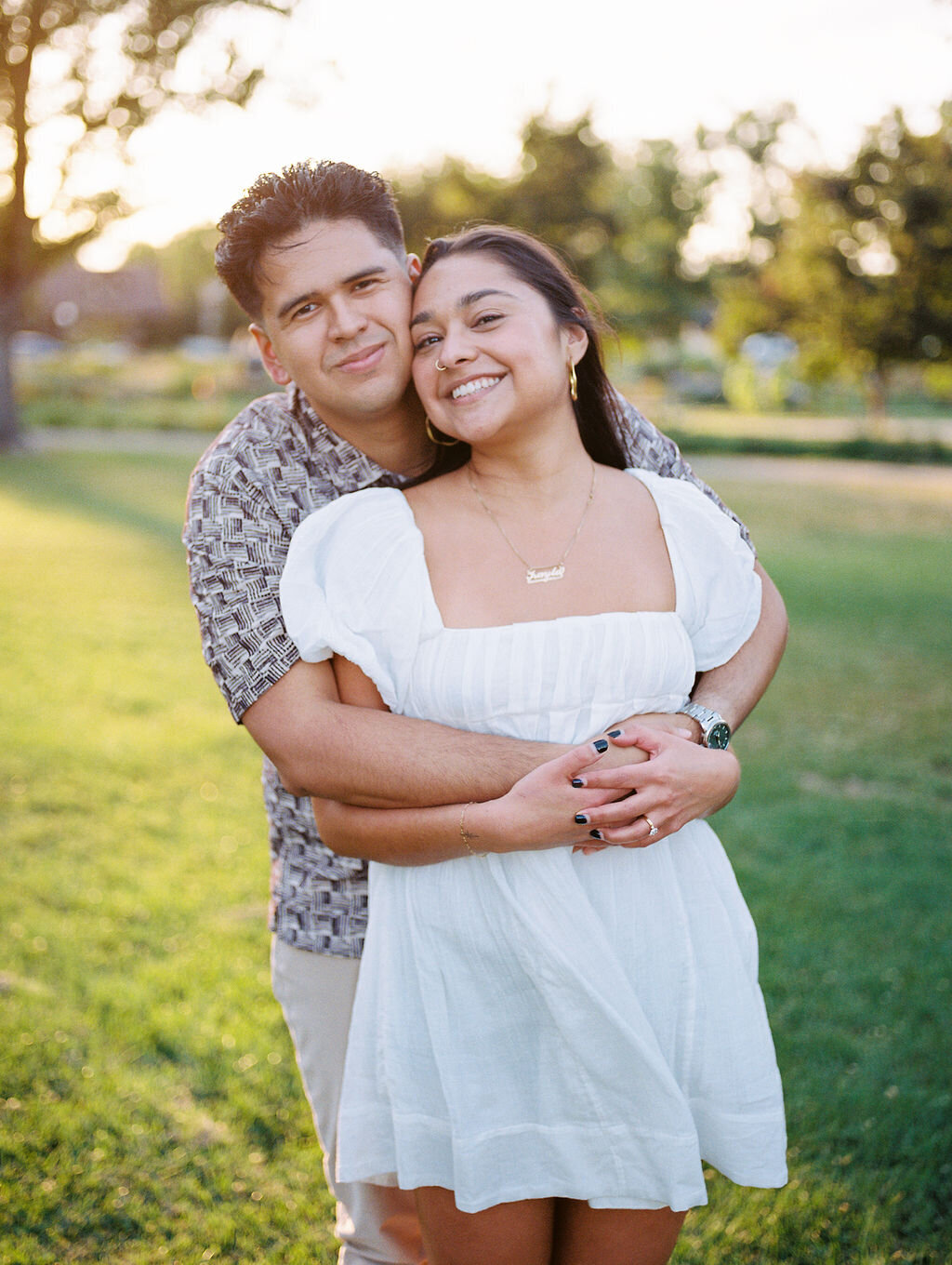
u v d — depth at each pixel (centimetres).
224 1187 275
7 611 856
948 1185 276
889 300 2375
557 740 178
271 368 213
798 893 424
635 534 190
